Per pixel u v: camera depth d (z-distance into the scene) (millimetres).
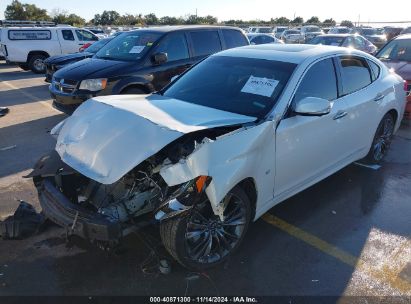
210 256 3264
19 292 3002
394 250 3623
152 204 3234
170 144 3123
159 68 7551
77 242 3584
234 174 3021
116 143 3018
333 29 29125
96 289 3051
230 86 4000
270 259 3455
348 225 4023
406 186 4941
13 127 7480
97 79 6961
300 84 3826
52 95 7430
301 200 4516
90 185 3402
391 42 9078
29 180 4965
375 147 5395
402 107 5648
